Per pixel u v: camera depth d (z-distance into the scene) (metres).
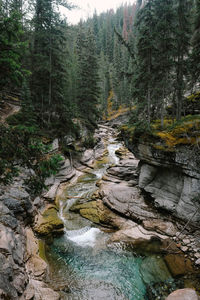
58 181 20.06
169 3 14.13
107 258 10.67
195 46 16.67
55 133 21.81
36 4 19.56
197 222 11.47
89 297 8.18
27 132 7.04
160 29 14.17
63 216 14.96
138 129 15.50
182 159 12.20
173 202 13.45
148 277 9.10
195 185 11.63
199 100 18.50
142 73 15.26
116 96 66.38
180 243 11.02
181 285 8.31
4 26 5.84
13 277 6.37
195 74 16.48
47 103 21.84
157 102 18.88
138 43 14.45
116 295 8.32
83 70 31.05
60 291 8.30
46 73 20.33
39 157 7.07
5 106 20.69
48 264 9.93
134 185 18.56
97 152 33.62
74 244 11.88
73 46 49.88
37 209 13.76
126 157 29.14
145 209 14.42
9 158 6.34
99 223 13.95
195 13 15.87
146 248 11.08
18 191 12.12
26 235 10.38
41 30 19.48
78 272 9.65
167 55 14.49
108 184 19.73
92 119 32.88
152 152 14.33
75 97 33.47
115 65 64.56
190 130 12.93
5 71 6.49
